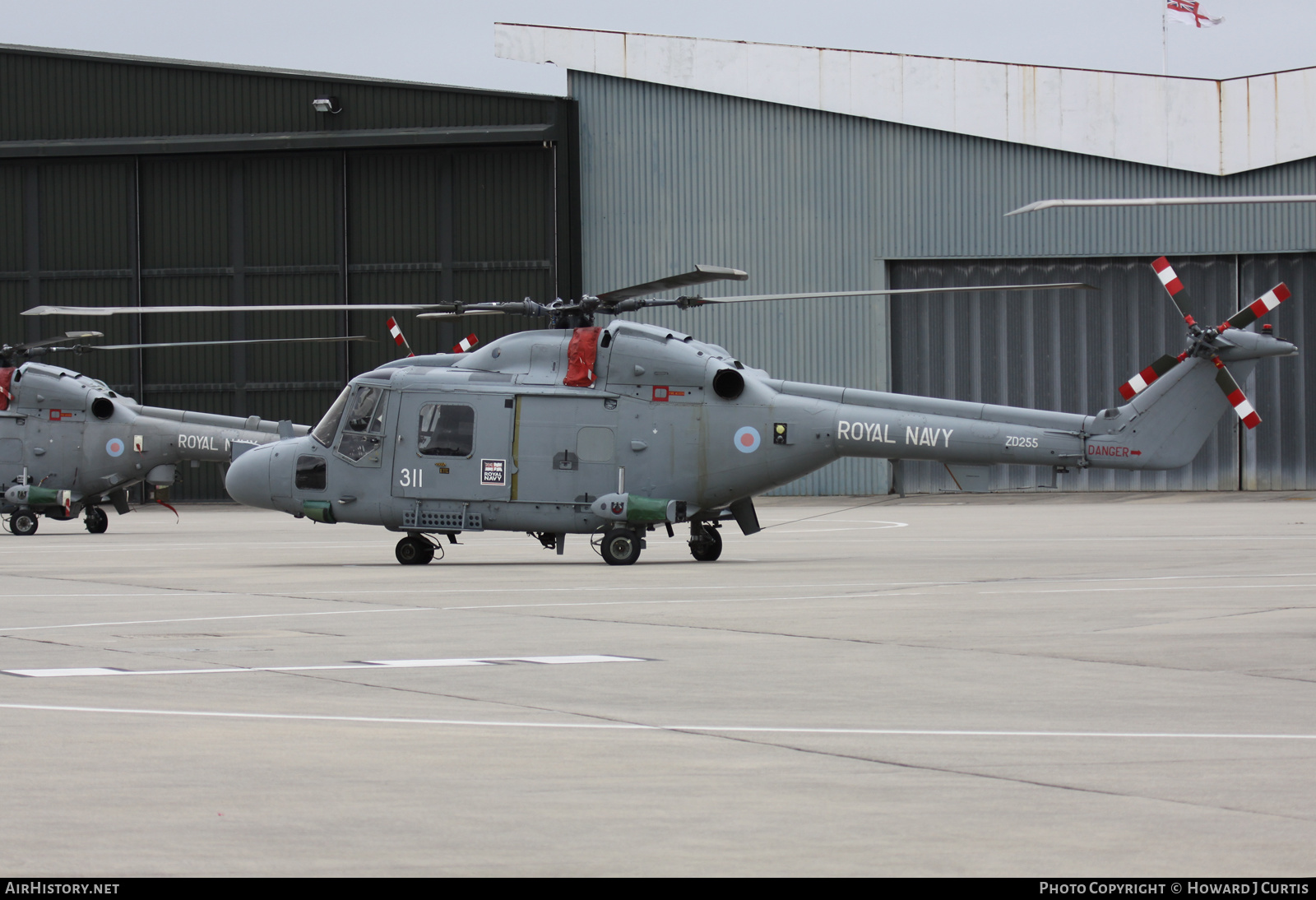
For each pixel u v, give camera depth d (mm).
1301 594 27078
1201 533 48688
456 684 16844
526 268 85125
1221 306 79688
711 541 39812
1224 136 78438
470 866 9234
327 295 87000
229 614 25016
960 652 19609
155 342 88562
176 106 87625
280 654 19609
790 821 10430
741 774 11977
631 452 38562
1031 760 12555
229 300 87875
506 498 38844
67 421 58312
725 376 38688
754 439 38438
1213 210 78938
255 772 12023
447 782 11656
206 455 58188
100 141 87812
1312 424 80062
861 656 19219
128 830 10164
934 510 71875
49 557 42938
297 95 86438
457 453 39156
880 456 39094
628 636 21500
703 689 16516
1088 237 80125
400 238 86312
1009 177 80688
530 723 14359
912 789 11445
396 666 18312
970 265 82188
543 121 84188
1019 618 23562
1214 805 10930
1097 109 79438
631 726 14227
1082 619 23359
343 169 86500
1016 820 10438
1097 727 14125
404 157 86125
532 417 38969
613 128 85062
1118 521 58344
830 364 83062
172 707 15336
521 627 22703
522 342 39719
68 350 57594
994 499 80438
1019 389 81875
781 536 51156
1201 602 25734
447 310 38250
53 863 9289
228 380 87938
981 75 80562
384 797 11156
